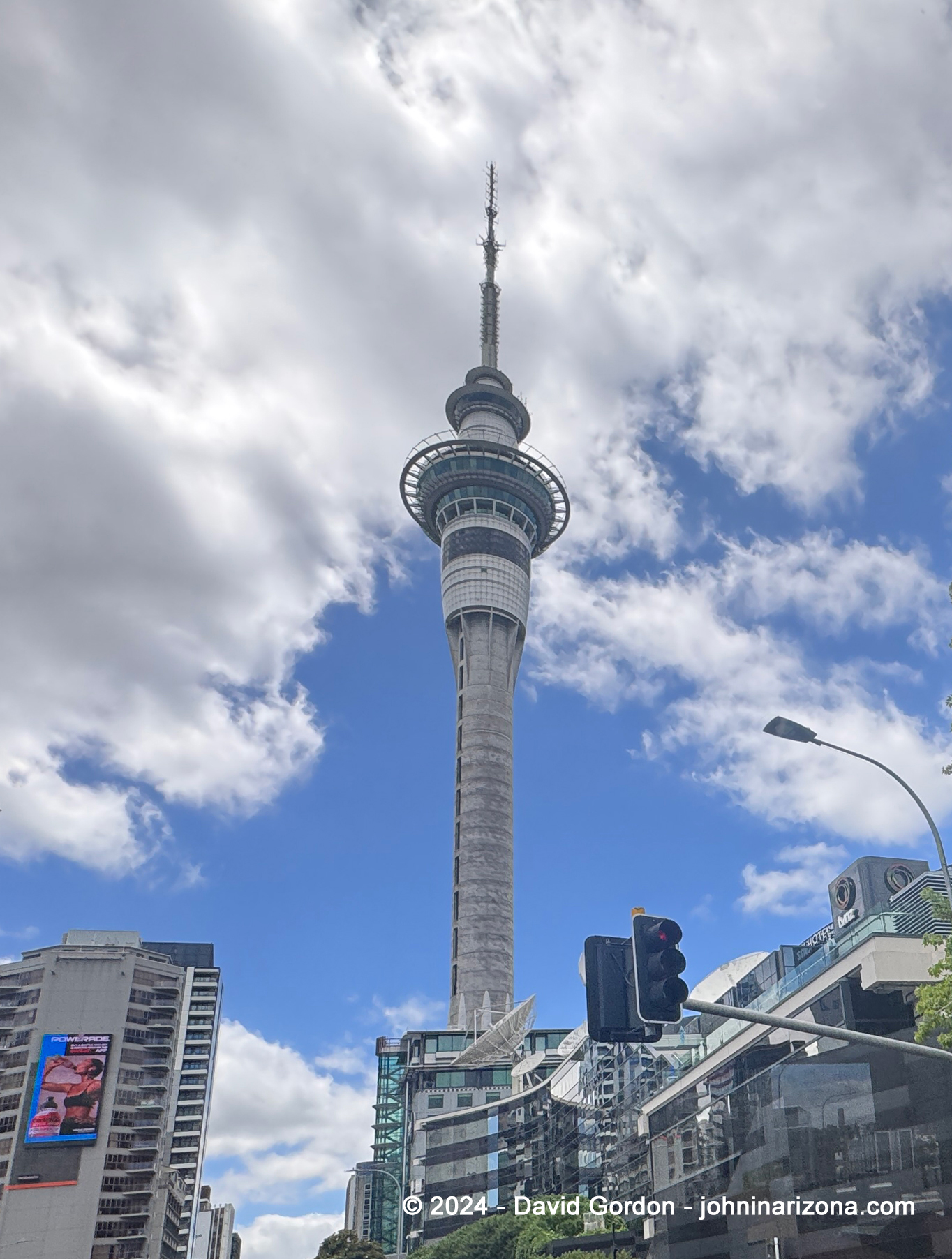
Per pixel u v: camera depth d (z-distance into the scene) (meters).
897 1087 38.03
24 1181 122.00
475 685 194.25
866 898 60.03
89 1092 128.62
